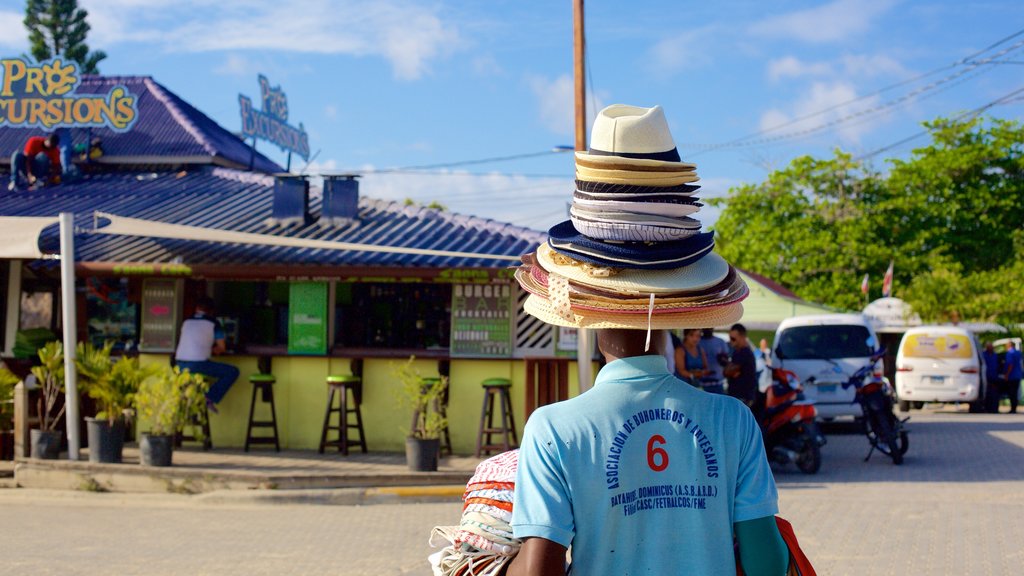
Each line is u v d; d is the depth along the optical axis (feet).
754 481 7.94
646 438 7.75
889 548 26.91
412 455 37.73
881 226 132.67
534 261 8.95
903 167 136.46
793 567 8.10
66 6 152.05
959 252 134.82
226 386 43.37
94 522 31.50
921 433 57.47
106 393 38.14
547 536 7.43
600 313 7.95
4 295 52.11
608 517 7.57
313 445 44.11
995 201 133.49
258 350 45.03
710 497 7.75
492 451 42.52
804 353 55.52
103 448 38.04
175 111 69.15
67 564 25.22
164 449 37.83
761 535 7.85
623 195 8.09
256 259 43.60
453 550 8.47
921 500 34.68
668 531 7.63
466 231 46.93
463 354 43.16
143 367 39.09
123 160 63.10
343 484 36.35
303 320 44.21
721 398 8.15
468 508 8.32
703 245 8.32
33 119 59.93
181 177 59.88
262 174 58.18
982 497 35.19
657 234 8.07
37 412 42.73
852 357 54.60
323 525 31.09
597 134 8.46
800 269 130.72
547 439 7.66
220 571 24.59
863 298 127.24
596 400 7.85
